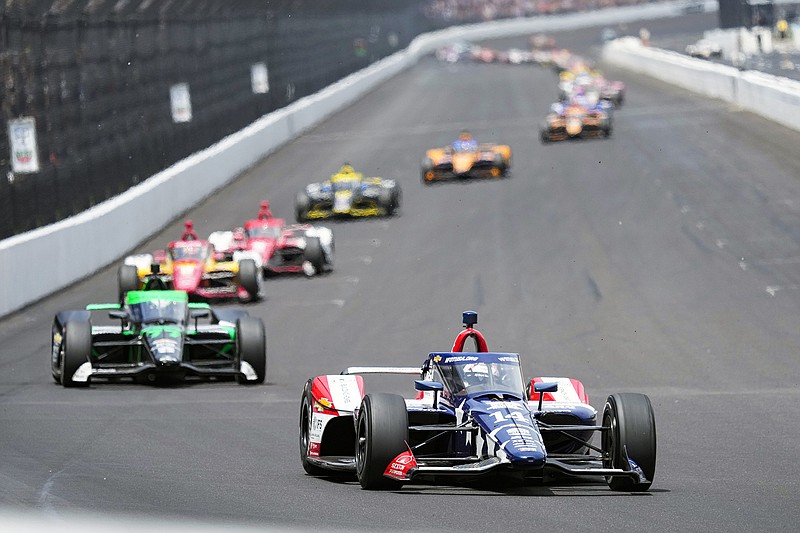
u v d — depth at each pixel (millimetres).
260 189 155250
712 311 78438
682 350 67625
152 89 131625
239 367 58469
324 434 35562
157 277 63281
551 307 82312
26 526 22516
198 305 62156
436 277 96188
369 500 30891
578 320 77688
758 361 63750
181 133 144375
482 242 111188
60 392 56562
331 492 32281
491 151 155000
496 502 30656
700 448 41188
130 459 38656
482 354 35875
